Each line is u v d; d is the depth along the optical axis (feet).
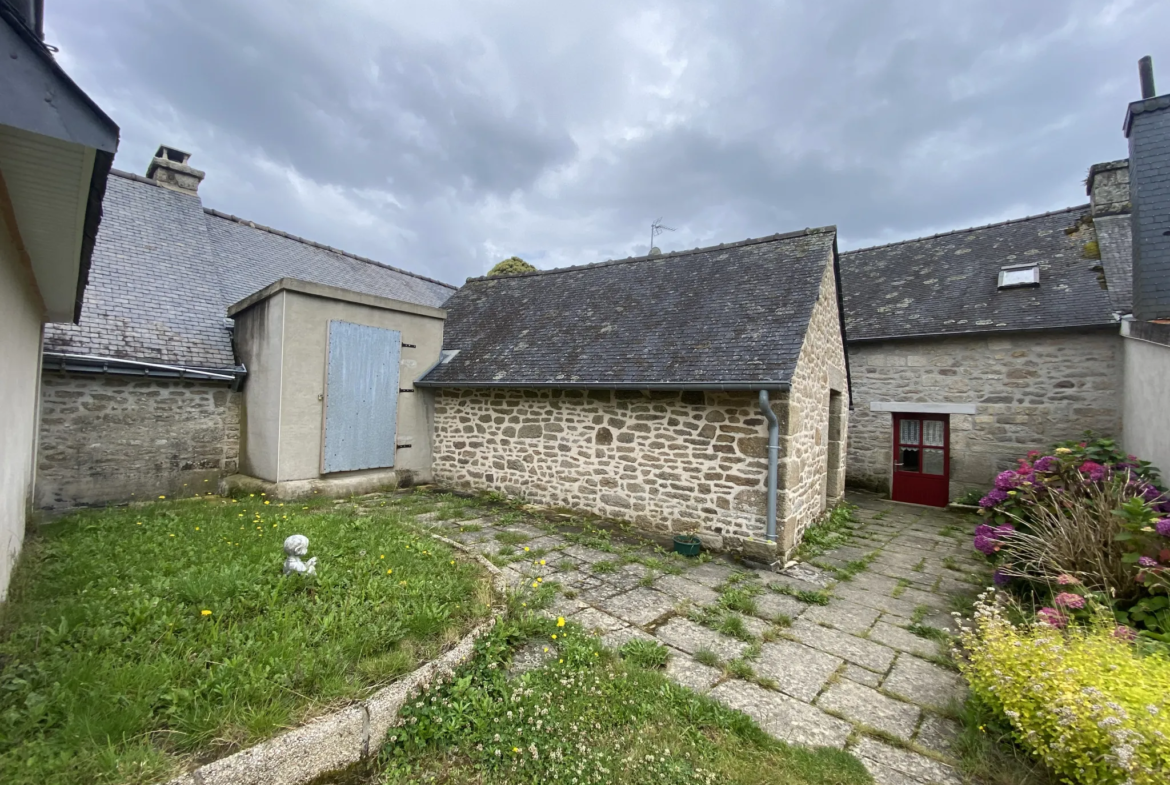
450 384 26.94
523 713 8.43
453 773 7.27
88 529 15.66
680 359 20.54
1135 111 19.25
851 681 10.41
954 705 9.35
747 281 24.17
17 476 11.94
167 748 6.37
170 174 33.58
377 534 16.16
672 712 8.77
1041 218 34.22
